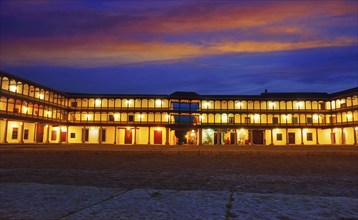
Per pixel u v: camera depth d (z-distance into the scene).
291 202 3.35
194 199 3.51
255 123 66.31
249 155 18.02
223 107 67.81
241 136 66.62
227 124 65.94
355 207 3.10
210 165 12.12
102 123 66.12
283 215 2.76
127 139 66.94
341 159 15.73
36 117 53.84
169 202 3.32
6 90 46.12
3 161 13.70
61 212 2.83
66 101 67.25
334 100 65.38
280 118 67.25
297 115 67.31
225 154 18.02
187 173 8.97
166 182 6.86
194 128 65.56
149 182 6.82
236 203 3.29
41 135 57.75
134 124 66.12
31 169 9.78
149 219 2.59
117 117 67.12
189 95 68.38
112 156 17.36
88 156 17.28
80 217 2.65
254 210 2.95
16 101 49.69
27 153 19.55
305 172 9.54
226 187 6.12
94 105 67.31
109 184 6.41
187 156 17.61
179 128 65.50
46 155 17.92
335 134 64.88
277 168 10.93
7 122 46.88
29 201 3.35
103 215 2.72
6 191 3.99
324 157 17.05
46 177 7.55
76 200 3.41
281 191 5.62
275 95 70.06
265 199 3.52
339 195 5.12
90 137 66.56
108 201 3.36
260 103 67.94
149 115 67.19
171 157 16.75
